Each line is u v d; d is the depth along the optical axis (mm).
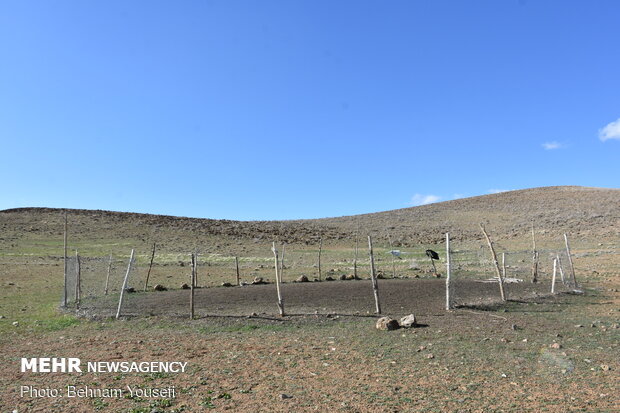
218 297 19000
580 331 11562
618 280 23500
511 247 46438
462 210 87312
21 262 35688
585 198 80625
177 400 6918
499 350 9617
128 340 11281
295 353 9711
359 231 73562
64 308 16219
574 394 6855
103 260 38250
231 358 9375
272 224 83000
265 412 6375
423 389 7223
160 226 68812
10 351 10234
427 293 19156
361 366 8617
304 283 24672
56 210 76125
